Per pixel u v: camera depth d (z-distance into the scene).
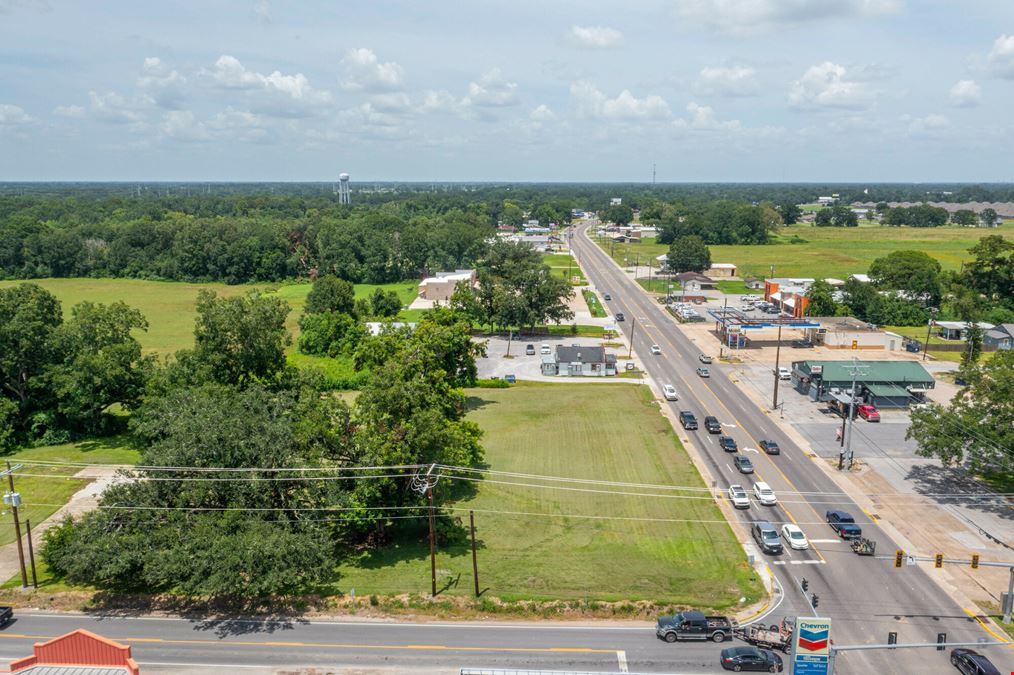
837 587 51.00
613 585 50.84
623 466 73.62
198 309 79.06
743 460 72.06
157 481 50.53
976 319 129.50
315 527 49.72
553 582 51.19
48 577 52.22
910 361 108.62
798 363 103.75
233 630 45.78
